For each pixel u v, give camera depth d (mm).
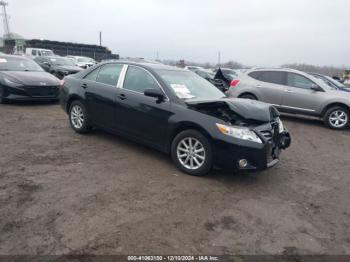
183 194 4160
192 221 3525
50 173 4547
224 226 3471
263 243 3213
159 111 5023
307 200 4285
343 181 5113
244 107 4734
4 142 5883
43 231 3141
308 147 7203
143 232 3246
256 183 4727
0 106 9461
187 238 3203
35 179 4309
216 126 4465
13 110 9008
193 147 4727
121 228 3289
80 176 4516
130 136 5586
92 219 3418
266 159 4445
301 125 9883
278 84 10273
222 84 13680
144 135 5332
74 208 3619
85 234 3143
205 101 4859
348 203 4285
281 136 5047
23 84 9453
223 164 4469
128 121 5512
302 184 4848
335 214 3941
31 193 3902
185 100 4973
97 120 6121
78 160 5145
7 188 3994
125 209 3678
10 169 4598
